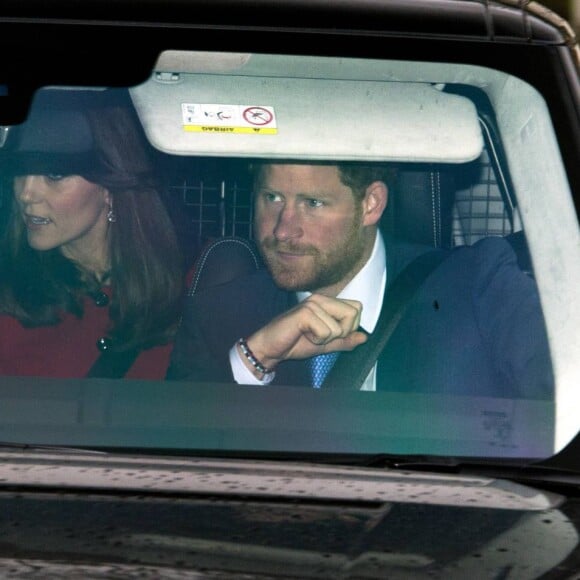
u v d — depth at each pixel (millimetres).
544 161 9758
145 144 9539
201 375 9531
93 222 9508
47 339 9477
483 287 9688
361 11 9680
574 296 9633
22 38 9461
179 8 9547
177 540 7789
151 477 8672
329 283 9602
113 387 9500
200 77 9547
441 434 9539
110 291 9516
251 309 9586
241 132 9586
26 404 9445
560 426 9523
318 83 9633
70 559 7520
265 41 9570
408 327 9633
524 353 9625
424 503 8508
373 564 7660
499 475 9375
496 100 9766
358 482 8797
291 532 7953
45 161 9477
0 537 7738
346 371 9594
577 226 9680
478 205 9742
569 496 9117
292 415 9516
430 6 9742
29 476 8594
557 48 9789
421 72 9703
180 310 9539
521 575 7660
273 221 9617
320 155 9609
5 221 9500
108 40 9492
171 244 9555
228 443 9492
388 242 9688
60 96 9484
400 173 9688
